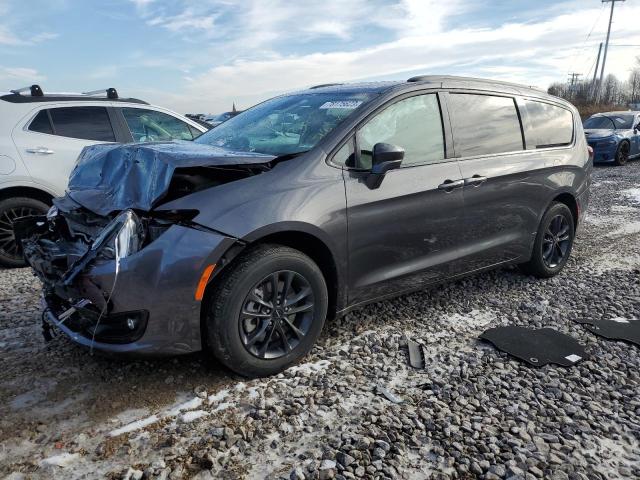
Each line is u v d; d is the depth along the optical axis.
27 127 5.45
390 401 2.74
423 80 3.75
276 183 2.91
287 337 3.04
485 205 3.96
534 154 4.42
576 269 5.16
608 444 2.43
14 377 2.92
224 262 2.70
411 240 3.50
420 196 3.48
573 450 2.38
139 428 2.48
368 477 2.17
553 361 3.20
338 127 3.25
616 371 3.11
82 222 3.06
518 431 2.50
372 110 3.37
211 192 2.74
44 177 5.43
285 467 2.23
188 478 2.15
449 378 3.00
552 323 3.81
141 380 2.90
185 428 2.48
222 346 2.76
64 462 2.24
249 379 2.93
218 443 2.37
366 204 3.19
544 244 4.73
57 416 2.56
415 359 3.21
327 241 3.03
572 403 2.75
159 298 2.57
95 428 2.48
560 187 4.64
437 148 3.69
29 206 5.38
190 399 2.73
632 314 3.99
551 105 4.84
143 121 6.36
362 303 3.40
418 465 2.26
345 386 2.89
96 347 2.66
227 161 2.76
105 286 2.54
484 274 4.96
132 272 2.54
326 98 3.74
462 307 4.11
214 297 2.71
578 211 4.96
